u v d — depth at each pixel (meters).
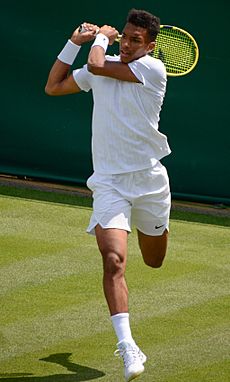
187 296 21.72
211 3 29.52
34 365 17.39
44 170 31.09
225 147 30.28
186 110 30.09
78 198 30.00
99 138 17.52
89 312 20.30
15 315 19.89
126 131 17.34
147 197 17.72
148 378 17.00
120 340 15.97
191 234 27.28
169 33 20.75
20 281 22.00
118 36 18.17
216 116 30.09
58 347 18.31
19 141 30.97
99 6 29.89
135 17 17.20
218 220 29.25
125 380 16.59
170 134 30.27
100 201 17.28
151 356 18.08
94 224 17.20
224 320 20.30
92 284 22.09
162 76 17.41
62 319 19.81
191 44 20.72
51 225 26.91
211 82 29.91
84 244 25.27
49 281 22.12
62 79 18.38
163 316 20.34
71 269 23.09
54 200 29.52
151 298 21.47
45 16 30.09
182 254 25.11
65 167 31.00
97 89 17.48
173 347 18.59
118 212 17.11
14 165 31.17
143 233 18.56
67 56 18.28
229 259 24.98
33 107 30.67
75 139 30.77
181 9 29.58
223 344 18.88
